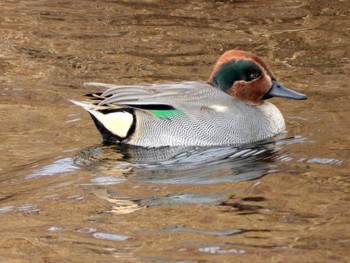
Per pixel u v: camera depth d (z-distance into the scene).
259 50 18.39
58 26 19.70
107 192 12.16
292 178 12.55
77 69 17.45
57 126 14.67
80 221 11.31
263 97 14.55
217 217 11.34
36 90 16.36
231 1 21.45
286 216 11.33
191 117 13.91
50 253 10.48
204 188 12.27
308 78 16.92
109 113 13.99
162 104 13.90
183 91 14.25
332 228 10.96
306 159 13.25
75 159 13.30
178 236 10.86
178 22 19.95
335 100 15.79
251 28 19.62
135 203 11.81
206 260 10.24
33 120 14.92
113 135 14.00
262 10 20.80
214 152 13.69
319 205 11.64
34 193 12.13
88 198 11.96
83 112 15.34
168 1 21.48
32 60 17.91
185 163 13.24
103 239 10.82
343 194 11.96
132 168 13.02
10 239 10.84
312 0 21.50
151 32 19.36
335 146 13.71
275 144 13.91
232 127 13.99
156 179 12.62
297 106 15.58
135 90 14.02
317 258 10.21
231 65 14.52
